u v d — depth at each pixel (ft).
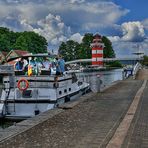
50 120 48.21
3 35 433.48
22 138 36.94
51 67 82.99
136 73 203.62
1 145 33.91
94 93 87.66
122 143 33.81
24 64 82.43
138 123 44.21
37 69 82.02
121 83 127.54
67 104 65.31
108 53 568.82
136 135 37.22
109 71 408.05
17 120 71.87
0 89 73.15
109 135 37.96
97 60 480.64
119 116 51.08
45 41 479.00
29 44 446.19
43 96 73.00
